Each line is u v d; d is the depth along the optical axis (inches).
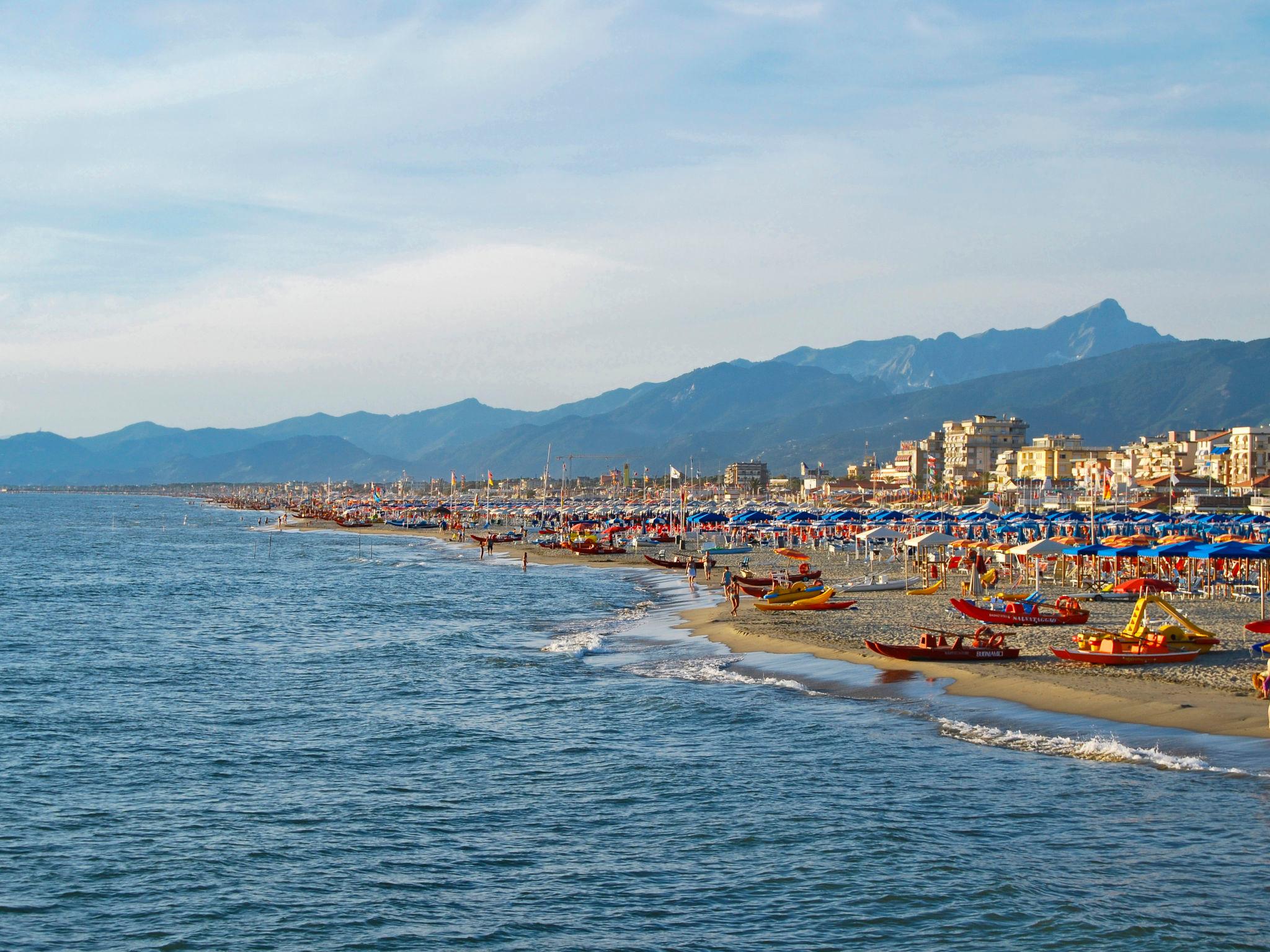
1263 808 1051.9
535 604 3326.8
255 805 1176.2
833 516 4667.8
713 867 977.5
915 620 2368.4
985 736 1353.3
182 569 5157.5
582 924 869.2
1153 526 3553.2
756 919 871.1
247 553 6466.5
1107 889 896.3
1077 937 819.4
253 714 1643.7
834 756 1301.7
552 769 1300.4
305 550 6879.9
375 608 3272.6
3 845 1054.4
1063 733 1337.4
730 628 2377.0
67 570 5108.3
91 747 1437.0
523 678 1923.0
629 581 4222.4
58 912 904.9
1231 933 816.9
